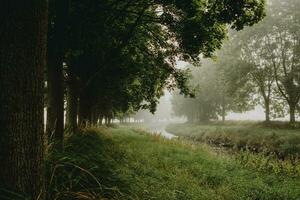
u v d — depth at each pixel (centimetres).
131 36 1225
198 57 1302
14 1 365
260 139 3078
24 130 371
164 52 1448
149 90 1838
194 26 1113
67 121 1695
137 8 1235
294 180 1259
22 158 369
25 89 370
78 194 461
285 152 2388
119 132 3266
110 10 1088
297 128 3703
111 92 2128
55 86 965
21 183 368
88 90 1967
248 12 884
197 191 943
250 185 1105
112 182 586
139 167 1119
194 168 1324
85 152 791
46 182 475
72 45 1011
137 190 684
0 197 341
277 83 4147
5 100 361
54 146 664
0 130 362
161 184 928
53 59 962
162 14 1177
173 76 1495
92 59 1525
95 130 1920
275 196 1001
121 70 1608
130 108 2638
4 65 362
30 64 374
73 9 978
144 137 2831
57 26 937
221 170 1313
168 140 2588
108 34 1174
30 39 373
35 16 377
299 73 3897
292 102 4044
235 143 3359
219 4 888
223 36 1169
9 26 363
